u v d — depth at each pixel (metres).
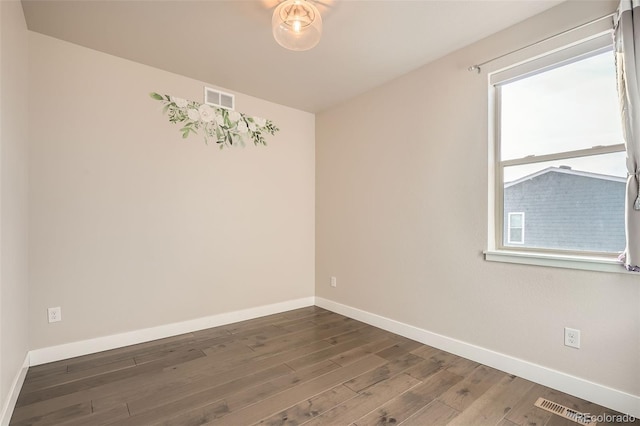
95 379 2.18
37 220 2.39
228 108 3.39
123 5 2.08
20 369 2.06
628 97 1.70
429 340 2.79
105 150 2.69
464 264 2.56
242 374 2.27
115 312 2.72
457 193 2.62
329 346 2.77
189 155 3.13
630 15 1.69
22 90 2.17
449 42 2.51
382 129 3.26
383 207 3.24
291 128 3.92
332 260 3.86
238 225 3.46
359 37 2.44
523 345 2.21
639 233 1.68
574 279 1.99
